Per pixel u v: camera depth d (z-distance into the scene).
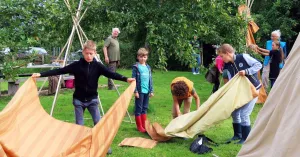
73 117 7.80
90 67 5.18
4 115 3.91
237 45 8.66
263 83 9.46
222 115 5.67
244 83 5.75
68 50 7.00
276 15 15.59
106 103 9.32
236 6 9.64
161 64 7.61
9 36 6.74
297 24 16.69
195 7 7.79
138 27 8.16
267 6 16.62
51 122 4.80
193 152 5.46
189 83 6.31
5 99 10.41
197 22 7.84
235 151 5.51
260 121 3.75
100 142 4.16
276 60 8.95
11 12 6.88
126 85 13.38
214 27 8.23
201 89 12.34
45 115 4.90
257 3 16.94
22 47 6.76
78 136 4.62
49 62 13.89
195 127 5.85
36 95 5.04
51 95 10.95
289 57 3.65
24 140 4.28
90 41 5.16
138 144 5.76
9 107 4.17
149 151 5.48
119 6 8.00
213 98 5.79
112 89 11.98
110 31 8.84
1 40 6.60
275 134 3.36
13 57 6.89
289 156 3.03
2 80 10.91
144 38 8.60
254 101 5.84
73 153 3.93
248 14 9.26
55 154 4.24
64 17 7.21
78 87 5.20
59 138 4.55
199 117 5.87
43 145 4.35
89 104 5.25
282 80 3.63
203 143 5.77
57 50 13.77
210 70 9.44
